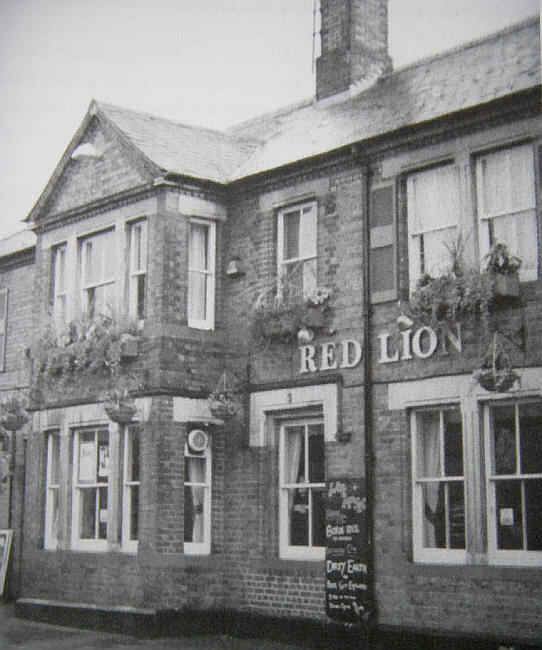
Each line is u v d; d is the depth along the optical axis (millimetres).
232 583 13945
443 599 11445
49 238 16531
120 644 12867
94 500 15141
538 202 11172
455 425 11844
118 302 14844
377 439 12453
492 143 11734
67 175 16234
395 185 12750
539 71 11945
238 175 14875
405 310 12359
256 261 14445
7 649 12508
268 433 13914
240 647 12688
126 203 15016
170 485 13742
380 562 12188
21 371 18422
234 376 14391
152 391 13883
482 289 11148
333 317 13250
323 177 13719
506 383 10664
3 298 19375
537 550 10883
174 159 14773
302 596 13047
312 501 13453
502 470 11312
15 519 17797
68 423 15453
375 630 12047
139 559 13719
